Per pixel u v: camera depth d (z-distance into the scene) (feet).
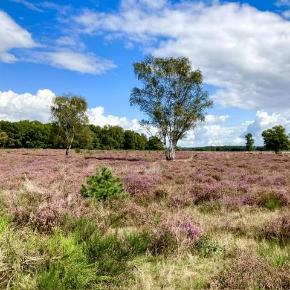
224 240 23.54
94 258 18.19
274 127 274.98
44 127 455.63
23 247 16.93
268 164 109.60
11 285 14.99
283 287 16.05
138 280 17.11
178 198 38.55
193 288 16.40
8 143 438.40
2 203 26.66
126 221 27.81
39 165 96.84
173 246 21.57
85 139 210.59
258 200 37.91
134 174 62.59
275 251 20.75
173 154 151.33
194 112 153.28
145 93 155.22
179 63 153.79
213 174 65.67
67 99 201.87
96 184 35.19
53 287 14.70
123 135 472.03
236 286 16.07
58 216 23.21
